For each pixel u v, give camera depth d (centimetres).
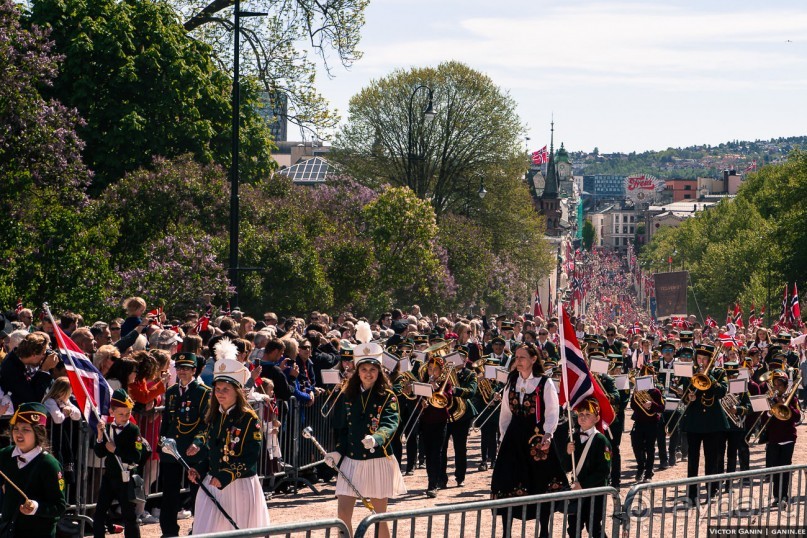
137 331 1311
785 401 1521
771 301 8369
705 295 10356
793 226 6831
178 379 1064
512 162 6188
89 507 1092
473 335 2020
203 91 4025
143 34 3878
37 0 3719
